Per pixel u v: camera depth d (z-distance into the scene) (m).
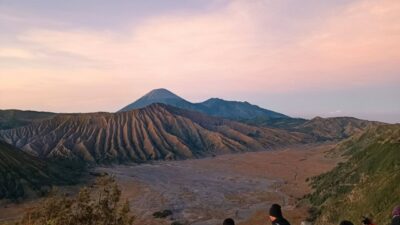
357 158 76.06
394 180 42.81
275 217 10.07
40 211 23.20
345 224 9.88
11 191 85.19
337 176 77.69
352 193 51.94
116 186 23.81
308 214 62.91
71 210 22.41
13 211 75.38
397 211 11.63
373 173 57.12
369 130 141.88
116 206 23.42
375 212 40.88
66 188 98.69
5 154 98.94
